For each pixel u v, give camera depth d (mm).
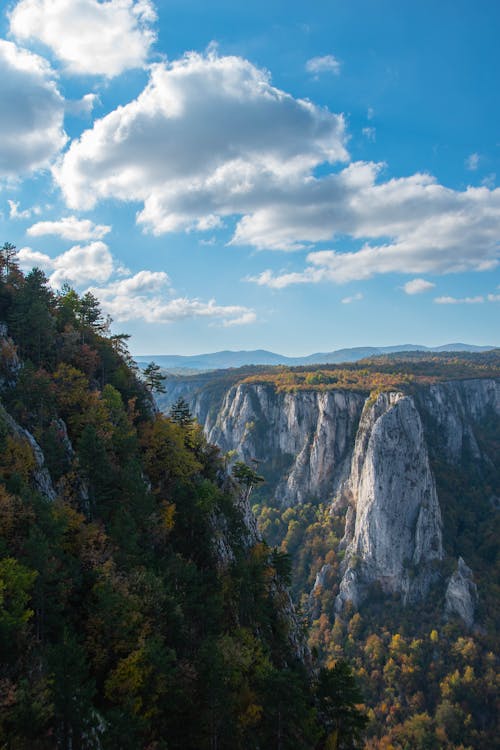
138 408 78938
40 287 74938
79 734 28391
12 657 29797
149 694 34344
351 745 49750
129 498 53594
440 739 113062
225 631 51656
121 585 39156
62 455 52938
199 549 61219
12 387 58094
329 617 177500
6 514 36875
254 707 39938
